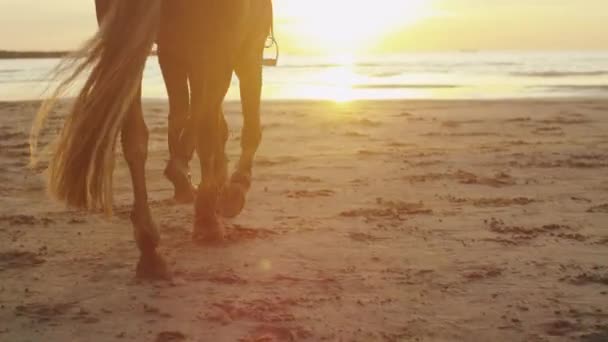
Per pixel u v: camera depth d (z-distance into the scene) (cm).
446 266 482
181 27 443
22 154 1045
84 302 411
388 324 379
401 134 1286
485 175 848
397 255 509
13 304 409
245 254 509
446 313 396
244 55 546
